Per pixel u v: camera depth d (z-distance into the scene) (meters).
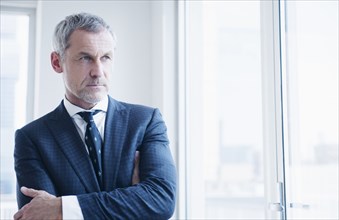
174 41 2.51
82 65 1.33
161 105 2.48
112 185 1.34
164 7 2.50
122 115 1.46
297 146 1.91
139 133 1.43
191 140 2.52
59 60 1.42
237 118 4.11
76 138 1.38
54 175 1.33
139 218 1.27
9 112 2.67
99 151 1.37
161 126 1.50
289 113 1.94
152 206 1.29
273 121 2.01
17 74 2.71
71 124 1.40
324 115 1.77
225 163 4.49
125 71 2.58
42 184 1.31
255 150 4.38
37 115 2.41
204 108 2.71
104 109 1.44
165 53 2.48
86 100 1.35
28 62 2.68
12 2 2.58
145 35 2.64
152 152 1.41
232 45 3.38
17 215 1.25
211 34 2.84
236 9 2.68
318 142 1.80
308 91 1.86
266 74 2.07
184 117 2.51
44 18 2.45
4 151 2.64
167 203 1.32
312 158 1.83
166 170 1.38
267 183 2.05
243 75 3.67
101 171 1.35
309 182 1.85
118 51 2.58
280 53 1.96
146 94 2.61
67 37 1.34
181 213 2.44
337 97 1.70
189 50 2.55
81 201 1.24
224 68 3.68
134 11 2.63
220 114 4.09
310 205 1.83
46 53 2.44
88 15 1.37
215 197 4.22
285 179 1.90
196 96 2.56
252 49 3.37
